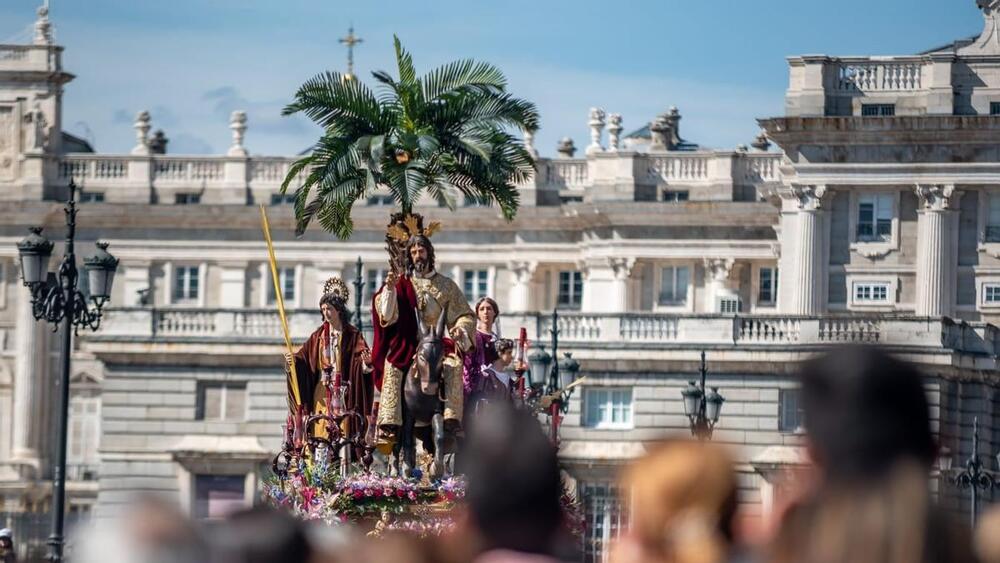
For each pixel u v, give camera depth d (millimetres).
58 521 57344
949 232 131250
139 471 118812
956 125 130375
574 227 163750
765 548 15406
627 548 16219
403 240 41375
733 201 161000
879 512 14695
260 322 119938
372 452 41281
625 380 112750
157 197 170625
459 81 46469
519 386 43188
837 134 131500
